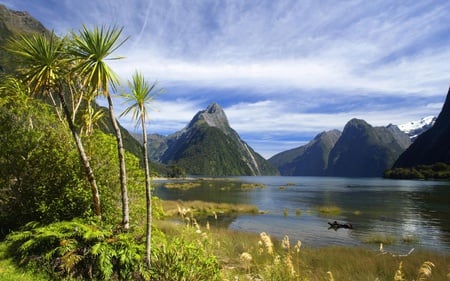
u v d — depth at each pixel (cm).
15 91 1160
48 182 1077
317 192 7425
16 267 762
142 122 728
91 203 1024
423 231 2519
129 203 1101
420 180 15238
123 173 862
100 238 768
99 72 753
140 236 852
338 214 3544
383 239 2095
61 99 909
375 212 3697
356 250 1584
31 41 844
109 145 1130
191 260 745
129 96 703
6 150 1067
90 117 1095
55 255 785
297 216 3406
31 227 991
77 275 728
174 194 6569
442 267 1248
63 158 1073
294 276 805
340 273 1128
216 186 10119
